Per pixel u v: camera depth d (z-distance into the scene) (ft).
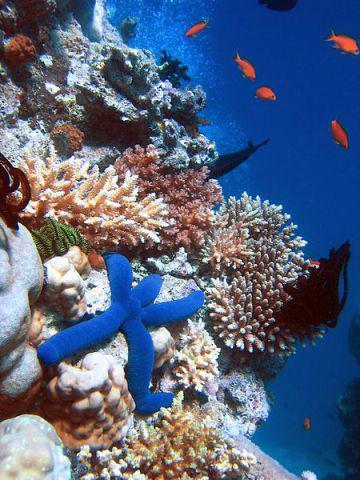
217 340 2.06
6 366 1.03
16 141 1.94
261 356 2.14
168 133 2.19
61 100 2.13
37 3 2.08
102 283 1.51
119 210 1.79
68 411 1.17
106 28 4.18
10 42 1.97
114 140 2.21
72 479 1.10
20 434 0.91
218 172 2.76
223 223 2.26
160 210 1.89
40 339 1.23
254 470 1.77
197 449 1.48
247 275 2.12
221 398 2.05
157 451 1.39
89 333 1.25
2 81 1.97
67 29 2.61
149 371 1.42
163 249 2.05
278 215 2.47
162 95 2.17
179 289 1.94
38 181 1.50
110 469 1.23
